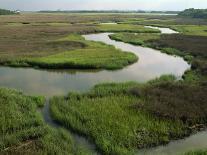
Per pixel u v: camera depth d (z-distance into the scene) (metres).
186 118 17.12
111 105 18.89
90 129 15.26
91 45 45.50
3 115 16.72
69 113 17.39
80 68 31.81
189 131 15.88
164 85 23.11
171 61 36.69
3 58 34.38
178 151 13.98
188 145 14.62
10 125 15.55
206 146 14.55
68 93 21.28
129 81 25.14
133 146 14.05
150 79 27.75
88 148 13.89
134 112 17.80
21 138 14.30
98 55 36.97
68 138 14.32
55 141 14.10
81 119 16.59
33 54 37.12
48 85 25.31
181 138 15.31
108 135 14.71
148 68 32.66
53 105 18.73
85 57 35.50
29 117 16.67
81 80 27.14
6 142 13.80
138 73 30.30
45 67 31.89
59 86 25.02
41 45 45.69
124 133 14.91
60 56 36.09
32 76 28.48
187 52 40.62
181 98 20.30
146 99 20.20
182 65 34.34
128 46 49.16
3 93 20.56
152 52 43.38
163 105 18.83
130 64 34.59
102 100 19.86
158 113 17.52
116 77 28.45
